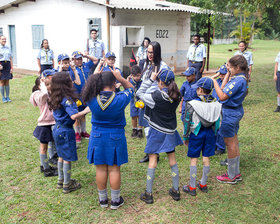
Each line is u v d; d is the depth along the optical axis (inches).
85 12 472.7
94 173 178.5
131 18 477.4
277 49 1189.1
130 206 144.4
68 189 155.9
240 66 151.7
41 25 555.5
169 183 165.6
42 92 167.5
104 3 428.5
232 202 146.8
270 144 217.5
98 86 127.6
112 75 131.3
